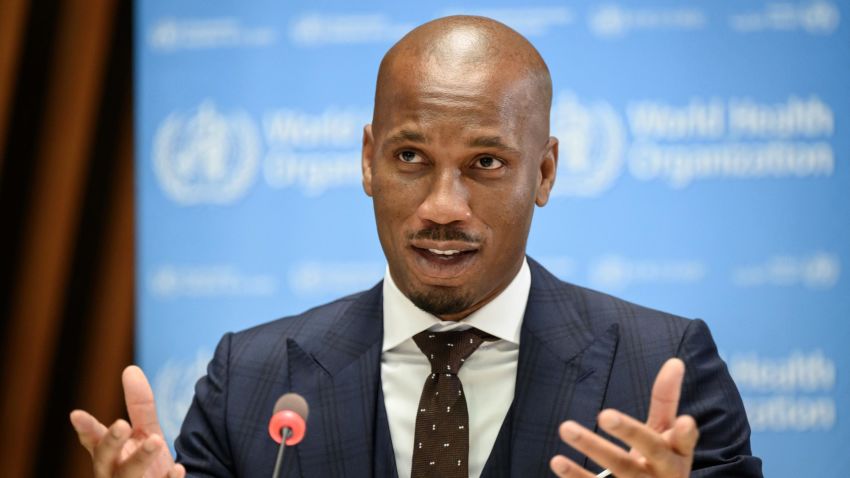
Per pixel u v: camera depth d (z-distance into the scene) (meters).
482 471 3.18
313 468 3.22
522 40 3.24
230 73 5.91
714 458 3.07
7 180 5.90
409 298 3.22
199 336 5.84
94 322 5.88
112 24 5.94
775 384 5.59
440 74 3.08
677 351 3.25
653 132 5.72
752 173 5.68
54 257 5.89
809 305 5.61
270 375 3.40
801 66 5.68
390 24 5.88
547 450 3.12
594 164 5.73
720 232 5.66
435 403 3.21
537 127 3.18
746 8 5.72
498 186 3.10
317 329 3.51
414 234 3.11
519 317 3.34
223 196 5.88
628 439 2.50
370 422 3.26
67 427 5.89
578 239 5.71
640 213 5.71
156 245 5.88
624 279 5.69
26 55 5.93
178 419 5.82
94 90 5.92
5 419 5.88
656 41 5.75
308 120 5.88
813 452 5.56
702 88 5.72
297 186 5.86
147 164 5.90
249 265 5.84
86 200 5.92
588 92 5.76
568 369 3.24
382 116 3.19
